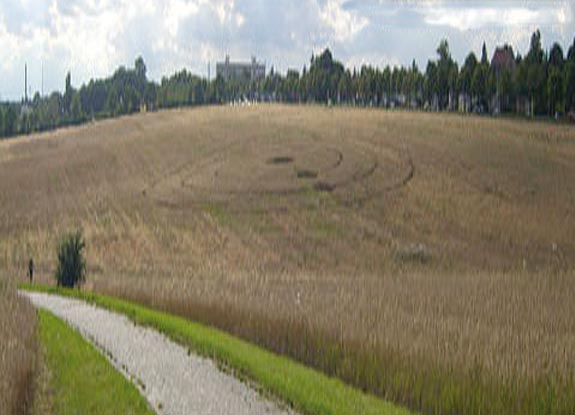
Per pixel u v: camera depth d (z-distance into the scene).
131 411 15.54
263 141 105.75
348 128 110.81
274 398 16.58
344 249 63.19
